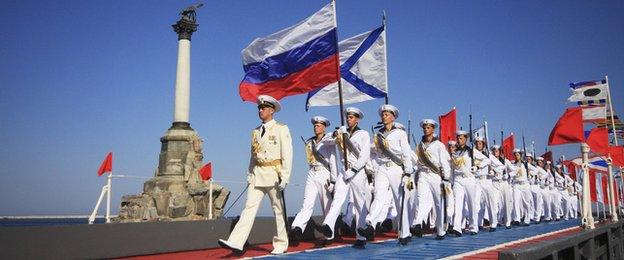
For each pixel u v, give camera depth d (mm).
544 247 7109
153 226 8945
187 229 9523
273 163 8914
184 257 8484
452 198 13547
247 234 8820
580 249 11977
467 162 13922
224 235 10281
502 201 17734
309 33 10469
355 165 9930
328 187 10516
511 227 17500
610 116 21203
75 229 7875
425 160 12336
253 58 10812
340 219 12992
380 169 10695
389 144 10695
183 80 47875
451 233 13562
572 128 14000
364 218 10031
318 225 12258
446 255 8125
